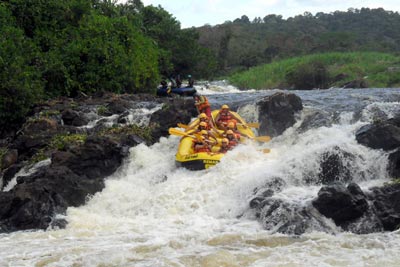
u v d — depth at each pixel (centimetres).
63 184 1400
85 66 2761
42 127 1995
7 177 1753
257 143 1686
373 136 1398
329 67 5456
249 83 5431
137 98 2528
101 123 2052
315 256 964
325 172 1355
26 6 2891
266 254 984
